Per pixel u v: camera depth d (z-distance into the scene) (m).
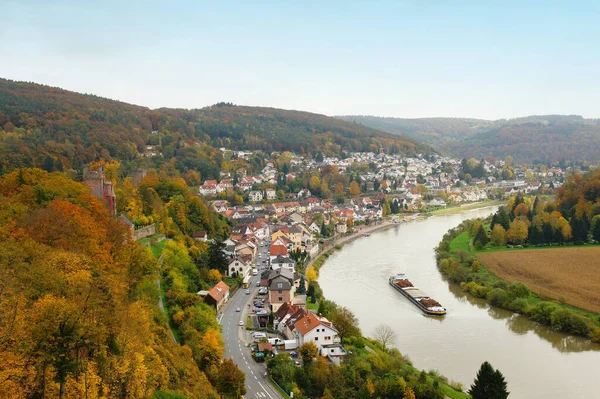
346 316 127.12
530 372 117.44
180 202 198.50
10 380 51.47
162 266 136.25
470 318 155.25
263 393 96.50
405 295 177.25
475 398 94.00
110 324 66.56
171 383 77.06
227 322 133.88
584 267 194.75
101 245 99.12
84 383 58.06
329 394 96.50
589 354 128.25
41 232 86.81
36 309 57.50
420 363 121.44
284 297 143.88
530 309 155.00
